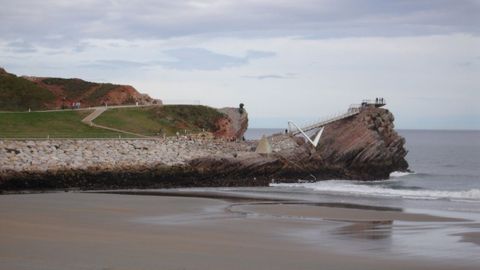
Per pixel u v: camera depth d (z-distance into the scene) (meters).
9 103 110.56
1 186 62.47
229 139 97.00
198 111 108.19
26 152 71.44
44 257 26.61
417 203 53.38
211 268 25.20
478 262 27.09
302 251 29.22
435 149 193.25
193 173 71.88
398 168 91.62
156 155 76.56
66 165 68.25
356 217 43.16
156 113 104.94
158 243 30.58
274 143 83.31
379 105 89.12
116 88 120.94
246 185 71.19
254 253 28.48
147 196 56.12
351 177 80.38
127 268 24.81
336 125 86.31
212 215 42.81
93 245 29.61
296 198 56.66
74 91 121.00
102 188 67.12
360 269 25.55
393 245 31.17
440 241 32.53
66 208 45.38
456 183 80.06
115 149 77.44
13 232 33.16
